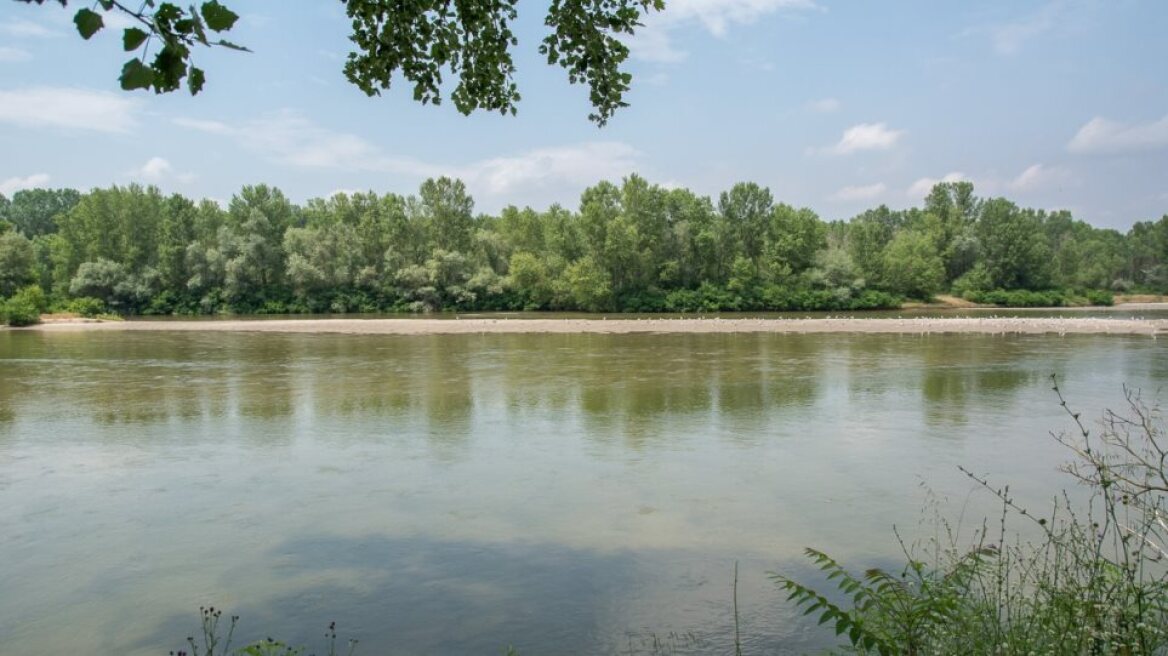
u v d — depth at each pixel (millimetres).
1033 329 41812
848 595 7750
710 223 79812
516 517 10516
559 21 6980
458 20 7152
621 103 7430
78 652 6992
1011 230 86500
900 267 79125
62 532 10125
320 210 91062
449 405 19266
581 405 19109
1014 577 6898
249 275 74938
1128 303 88875
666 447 14477
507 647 6918
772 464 13133
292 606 7852
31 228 117312
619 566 8758
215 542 9711
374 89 7133
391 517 10578
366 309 75375
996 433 15336
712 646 6824
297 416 17906
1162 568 6605
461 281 77750
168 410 18781
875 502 10945
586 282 70250
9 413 18453
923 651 4484
